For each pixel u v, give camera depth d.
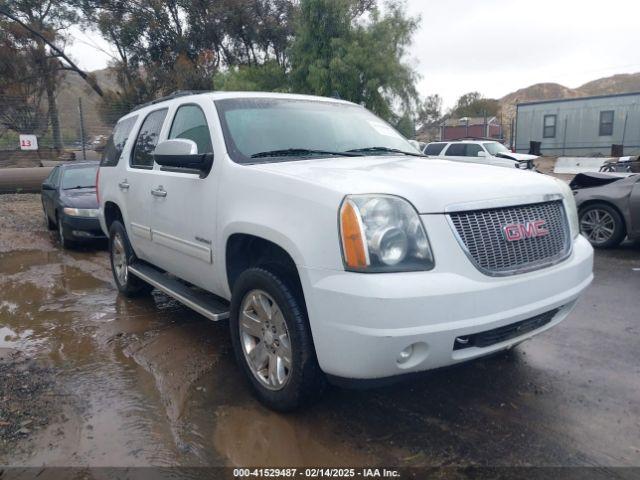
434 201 2.70
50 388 3.56
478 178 3.02
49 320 5.04
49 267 7.43
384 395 3.39
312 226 2.76
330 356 2.70
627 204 7.48
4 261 7.86
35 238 9.79
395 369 2.61
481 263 2.72
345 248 2.62
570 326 4.57
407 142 4.68
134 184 4.81
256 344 3.34
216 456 2.80
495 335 2.84
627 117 30.22
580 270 3.22
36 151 21.34
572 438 2.90
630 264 6.86
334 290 2.62
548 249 3.06
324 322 2.68
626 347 4.11
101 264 7.61
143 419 3.17
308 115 4.24
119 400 3.40
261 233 3.05
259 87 23.53
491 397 3.36
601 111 30.98
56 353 4.21
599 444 2.85
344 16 20.95
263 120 3.95
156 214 4.39
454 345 2.71
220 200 3.49
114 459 2.78
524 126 33.91
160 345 4.32
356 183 2.81
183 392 3.49
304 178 2.96
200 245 3.77
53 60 30.12
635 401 3.29
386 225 2.61
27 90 29.14
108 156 5.78
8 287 6.33
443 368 2.78
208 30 30.17
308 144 3.92
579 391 3.42
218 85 24.67
